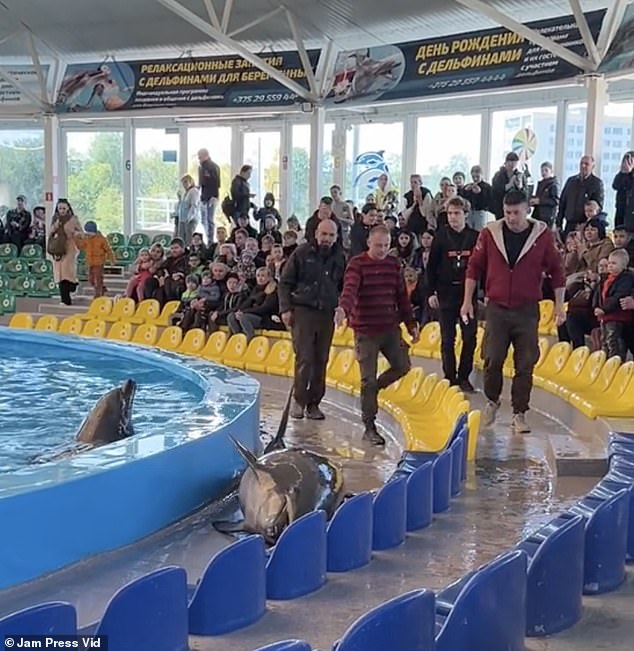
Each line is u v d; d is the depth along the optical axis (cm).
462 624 244
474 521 454
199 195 1642
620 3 1103
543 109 1508
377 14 1415
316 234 757
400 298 675
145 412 728
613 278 789
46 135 1862
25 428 695
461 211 795
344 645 215
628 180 1022
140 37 1722
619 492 345
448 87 1377
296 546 343
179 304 1263
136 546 411
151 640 264
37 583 365
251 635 308
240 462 513
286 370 952
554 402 730
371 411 676
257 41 1639
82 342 1048
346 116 1781
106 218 2102
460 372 835
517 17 1284
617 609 320
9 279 1633
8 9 1722
